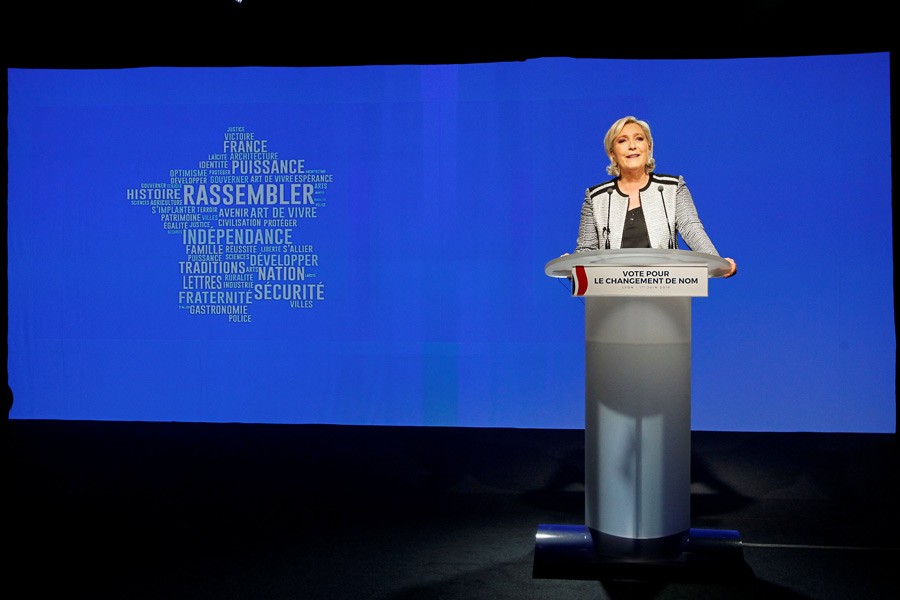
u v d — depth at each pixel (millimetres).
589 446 2137
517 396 4930
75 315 5152
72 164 5148
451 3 4754
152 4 4902
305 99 5051
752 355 4754
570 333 4879
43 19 4969
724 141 4762
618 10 4695
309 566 2195
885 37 4566
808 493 3107
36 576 2123
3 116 5172
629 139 2129
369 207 5020
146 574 2135
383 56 4969
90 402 5160
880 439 4445
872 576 2082
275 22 4926
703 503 2941
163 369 5125
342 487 3199
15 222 5168
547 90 4875
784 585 2010
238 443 4285
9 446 4172
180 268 5113
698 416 4797
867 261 4656
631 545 2057
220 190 5090
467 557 2270
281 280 5066
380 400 5023
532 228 4906
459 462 3762
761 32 4645
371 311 5020
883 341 4652
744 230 4750
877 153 4633
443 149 4969
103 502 2939
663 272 1883
